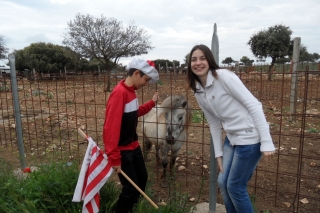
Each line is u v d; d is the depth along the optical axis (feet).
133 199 10.23
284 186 14.08
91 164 9.97
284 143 20.79
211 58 8.47
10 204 10.78
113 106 9.09
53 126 26.30
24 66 94.89
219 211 11.45
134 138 10.32
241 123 8.25
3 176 12.90
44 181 11.49
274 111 31.09
